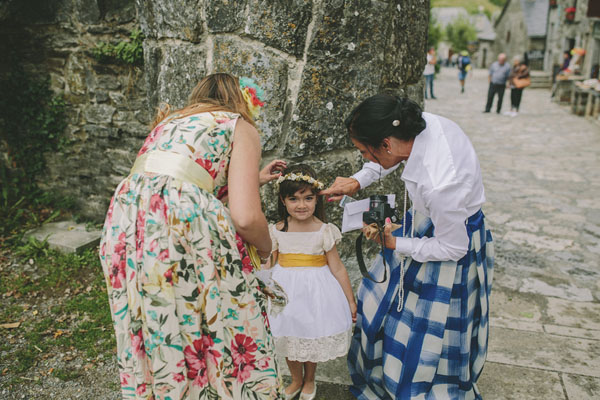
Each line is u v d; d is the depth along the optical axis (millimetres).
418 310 1909
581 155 8031
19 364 2598
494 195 5898
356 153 2840
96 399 2361
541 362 2605
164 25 2805
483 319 1979
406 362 1938
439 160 1679
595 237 4523
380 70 2758
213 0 2545
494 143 9242
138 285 1444
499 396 2338
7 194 4484
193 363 1486
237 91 1664
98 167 4328
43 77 4297
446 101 16469
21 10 4070
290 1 2469
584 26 16375
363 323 2133
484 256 1952
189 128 1493
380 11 2658
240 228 1437
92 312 3086
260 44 2541
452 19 53125
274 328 2135
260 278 1769
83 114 4246
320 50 2559
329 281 2213
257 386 1635
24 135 4488
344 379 2449
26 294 3309
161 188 1431
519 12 40719
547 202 5598
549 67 27078
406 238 1877
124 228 1469
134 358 1491
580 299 3357
